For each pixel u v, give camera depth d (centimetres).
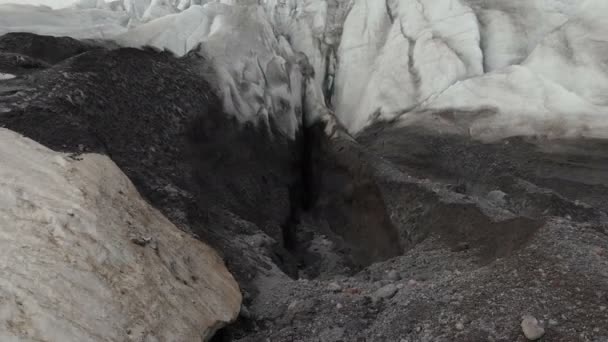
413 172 1560
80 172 589
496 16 2119
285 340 558
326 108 1806
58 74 920
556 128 1518
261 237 951
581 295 494
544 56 1742
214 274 635
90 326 392
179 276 558
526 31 2031
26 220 453
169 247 601
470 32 2038
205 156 1151
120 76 1055
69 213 490
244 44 1642
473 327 492
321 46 2366
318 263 1127
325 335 558
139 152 904
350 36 2338
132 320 433
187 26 1625
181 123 1109
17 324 348
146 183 799
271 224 1147
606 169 1327
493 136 1602
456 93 1800
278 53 1888
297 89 1831
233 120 1342
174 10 2231
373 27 2350
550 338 443
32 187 501
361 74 2222
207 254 678
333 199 1434
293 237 1286
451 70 1920
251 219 1103
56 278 409
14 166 525
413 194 1104
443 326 514
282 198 1312
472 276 614
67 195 521
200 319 514
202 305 541
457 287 593
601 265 550
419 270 801
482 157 1530
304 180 1611
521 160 1454
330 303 631
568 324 457
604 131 1438
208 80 1367
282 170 1450
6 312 351
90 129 785
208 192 1038
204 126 1204
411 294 621
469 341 470
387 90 2025
